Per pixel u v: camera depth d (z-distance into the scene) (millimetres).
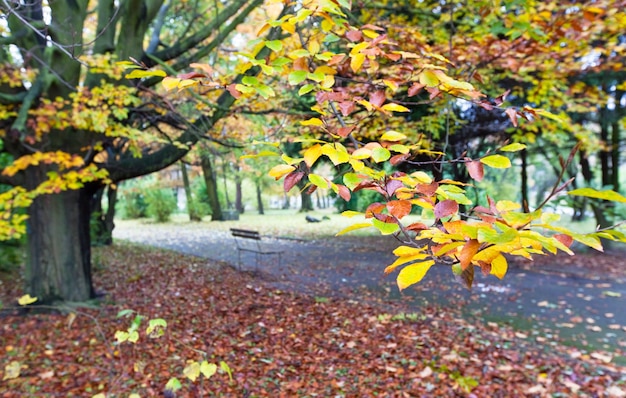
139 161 6688
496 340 5098
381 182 1150
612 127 11000
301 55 1594
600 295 7664
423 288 8281
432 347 4832
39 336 5109
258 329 5605
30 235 6484
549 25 3707
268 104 5836
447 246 919
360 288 8391
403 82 1762
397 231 1077
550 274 9461
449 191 1117
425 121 5840
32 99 4832
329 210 35594
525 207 953
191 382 3957
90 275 6961
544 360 4430
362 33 1768
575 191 795
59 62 5742
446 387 3842
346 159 1158
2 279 8078
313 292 7980
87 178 5383
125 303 6762
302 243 15602
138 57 6066
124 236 18500
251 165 13273
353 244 15070
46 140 5977
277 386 3965
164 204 26266
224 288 8047
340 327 5727
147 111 6102
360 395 3770
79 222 6746
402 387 3891
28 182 6191
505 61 4828
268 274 9648
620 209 10336
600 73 8430
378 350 4828
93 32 9047
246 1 5625
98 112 4898
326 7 1481
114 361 4391
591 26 3955
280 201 47844
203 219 28203
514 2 2922
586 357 4566
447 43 4746
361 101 1526
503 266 975
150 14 6176
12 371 2775
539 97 5684
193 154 12070
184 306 6672
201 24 8469
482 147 10352
